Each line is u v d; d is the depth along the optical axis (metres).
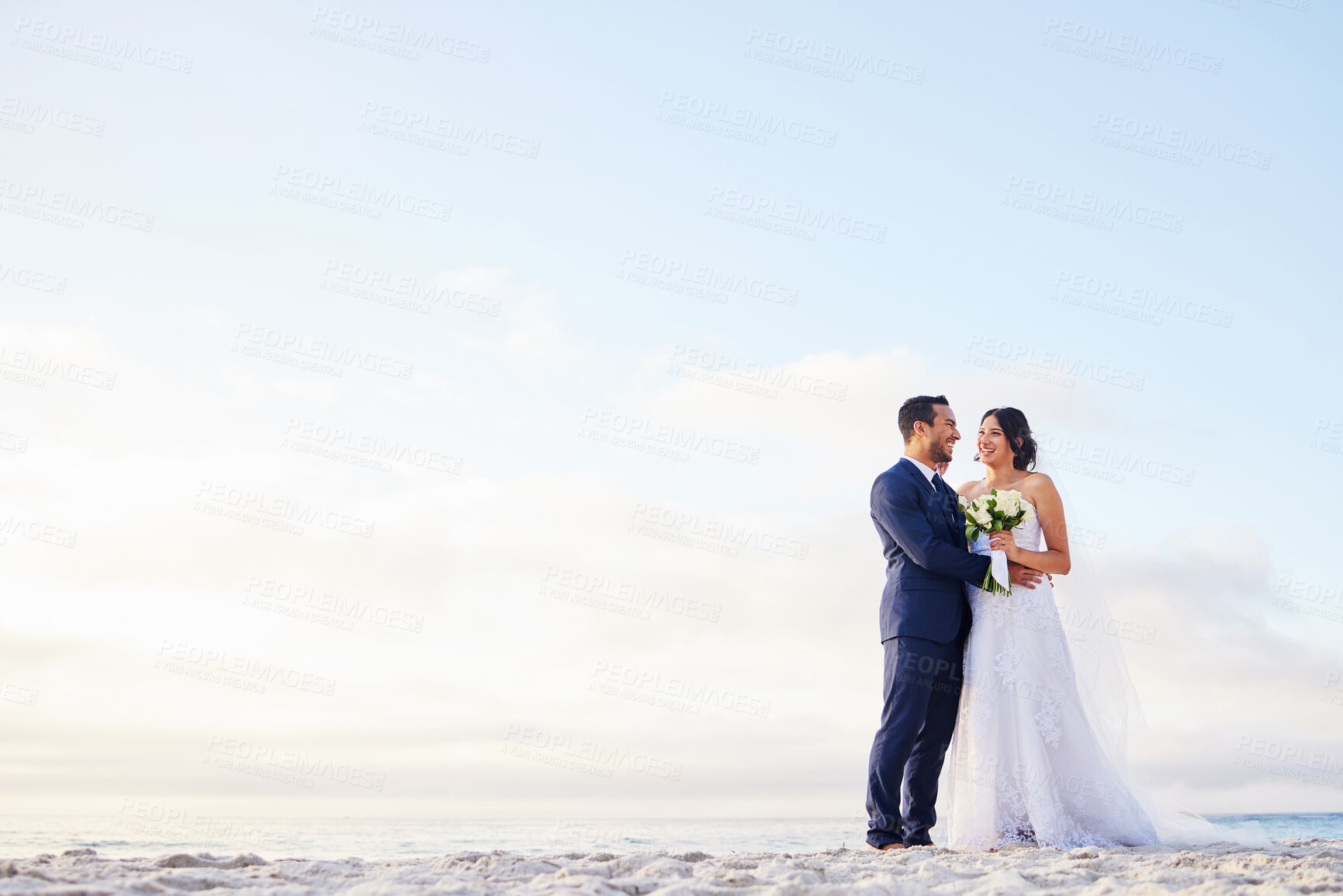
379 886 2.80
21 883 2.52
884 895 2.73
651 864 3.31
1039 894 2.70
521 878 3.13
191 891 2.70
